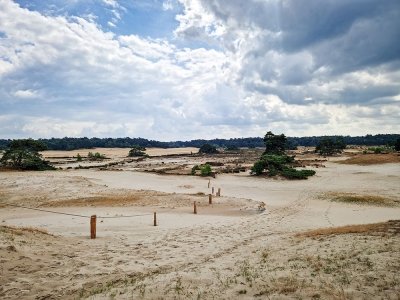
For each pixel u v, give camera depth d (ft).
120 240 55.47
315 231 58.29
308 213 94.73
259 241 54.24
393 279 27.48
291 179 195.83
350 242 43.88
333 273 30.60
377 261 33.32
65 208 102.42
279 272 32.19
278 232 64.75
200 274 33.40
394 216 89.25
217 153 533.55
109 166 293.64
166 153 583.99
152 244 52.19
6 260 35.32
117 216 86.28
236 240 55.88
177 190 152.76
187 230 66.08
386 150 417.90
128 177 200.44
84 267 37.40
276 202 119.85
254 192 148.87
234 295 26.50
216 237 58.59
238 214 93.71
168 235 60.49
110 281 33.04
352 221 80.89
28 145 237.86
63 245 47.32
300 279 29.48
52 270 35.42
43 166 237.25
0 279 31.30
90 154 444.55
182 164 314.35
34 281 31.81
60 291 30.07
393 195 131.54
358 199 118.42
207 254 45.39
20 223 74.74
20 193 129.08
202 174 212.43
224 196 129.49
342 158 366.63
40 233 53.36
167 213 93.61
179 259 42.47
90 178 189.06
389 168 247.50
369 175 206.69
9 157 226.79
